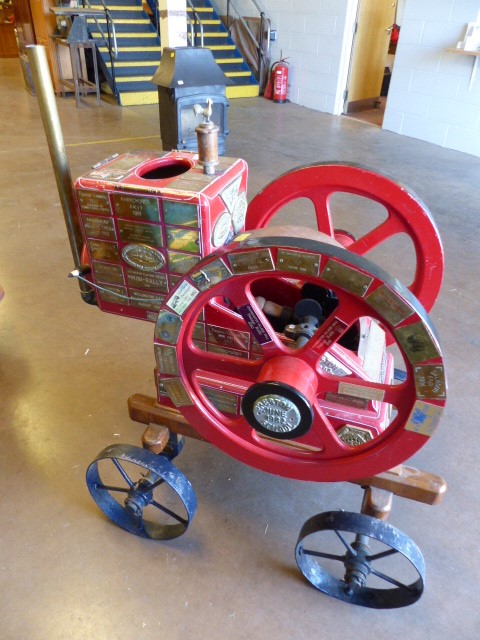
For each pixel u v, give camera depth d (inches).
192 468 63.1
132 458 50.1
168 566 52.1
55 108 47.2
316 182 57.6
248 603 49.0
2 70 350.6
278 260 35.4
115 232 46.9
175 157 52.5
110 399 73.2
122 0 289.7
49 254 111.8
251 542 54.7
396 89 211.3
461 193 152.1
